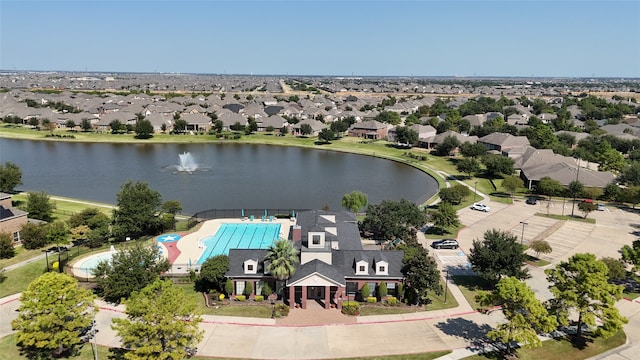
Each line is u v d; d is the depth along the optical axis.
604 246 83.50
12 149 187.00
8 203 88.00
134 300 44.69
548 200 117.25
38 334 43.84
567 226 95.56
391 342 51.94
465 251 80.81
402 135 197.25
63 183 133.50
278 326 54.84
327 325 55.31
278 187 133.12
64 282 46.31
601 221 99.31
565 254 79.50
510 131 198.75
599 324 56.06
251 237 86.19
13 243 77.50
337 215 80.75
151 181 137.75
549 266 74.25
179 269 70.69
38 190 125.00
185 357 48.16
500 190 127.88
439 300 62.31
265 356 48.91
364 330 54.41
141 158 173.25
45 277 46.16
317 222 71.50
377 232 85.50
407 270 61.50
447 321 56.75
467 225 95.69
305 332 53.69
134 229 83.00
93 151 186.25
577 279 51.66
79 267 70.44
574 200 115.69
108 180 137.75
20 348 49.19
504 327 48.03
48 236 78.00
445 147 177.00
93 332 52.69
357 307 58.56
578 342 52.03
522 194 123.31
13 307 58.62
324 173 153.88
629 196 110.31
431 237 87.88
